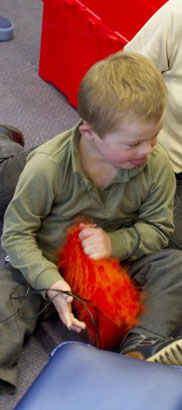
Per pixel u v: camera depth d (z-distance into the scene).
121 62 0.99
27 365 1.14
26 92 1.86
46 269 1.09
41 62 1.90
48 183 1.06
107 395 0.80
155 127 0.97
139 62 0.99
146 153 0.99
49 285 1.08
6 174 1.28
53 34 1.78
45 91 1.89
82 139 1.05
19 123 1.73
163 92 0.98
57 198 1.11
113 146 0.98
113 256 1.14
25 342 1.17
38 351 1.17
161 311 1.12
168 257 1.16
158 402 0.78
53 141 1.10
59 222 1.14
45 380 0.84
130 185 1.10
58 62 1.83
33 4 2.30
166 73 1.32
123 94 0.95
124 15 1.57
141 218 1.18
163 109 0.98
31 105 1.82
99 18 1.63
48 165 1.06
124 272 1.15
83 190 1.09
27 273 1.10
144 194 1.13
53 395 0.81
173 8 1.27
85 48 1.69
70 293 1.06
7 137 1.48
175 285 1.13
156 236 1.17
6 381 1.07
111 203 1.12
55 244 1.16
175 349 1.05
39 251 1.12
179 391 0.81
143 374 0.84
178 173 1.37
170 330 1.13
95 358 0.88
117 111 0.94
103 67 0.99
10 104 1.79
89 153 1.05
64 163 1.07
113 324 1.13
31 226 1.12
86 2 1.66
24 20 2.19
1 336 1.07
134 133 0.96
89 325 1.15
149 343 1.08
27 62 1.99
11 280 1.15
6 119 1.73
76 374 0.85
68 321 1.05
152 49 1.30
